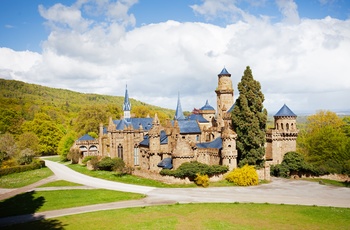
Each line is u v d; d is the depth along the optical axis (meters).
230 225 47.56
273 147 98.62
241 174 79.38
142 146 102.75
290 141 100.69
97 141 139.00
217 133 98.00
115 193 70.56
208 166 81.62
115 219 51.06
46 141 161.62
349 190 74.44
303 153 111.94
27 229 46.41
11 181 87.44
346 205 59.59
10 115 177.50
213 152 89.19
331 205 59.56
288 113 100.94
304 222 48.78
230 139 84.06
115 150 106.50
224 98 106.94
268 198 65.62
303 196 67.62
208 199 64.81
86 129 156.00
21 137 136.25
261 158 87.12
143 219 50.91
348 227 46.38
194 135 100.44
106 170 99.88
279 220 49.88
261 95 90.25
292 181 86.81
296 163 92.50
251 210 55.72
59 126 191.50
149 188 76.31
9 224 49.34
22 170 104.75
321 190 74.25
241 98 87.81
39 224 48.88
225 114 97.38
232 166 84.50
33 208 58.97
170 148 90.56
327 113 134.38
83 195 69.12
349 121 150.50
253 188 76.50
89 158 117.62
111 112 179.50
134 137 107.94
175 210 56.09
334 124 130.88
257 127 86.56
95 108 161.88
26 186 80.75
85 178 90.50
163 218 51.31
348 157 94.06
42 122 163.88
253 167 83.81
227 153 84.00
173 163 84.12
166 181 81.56
